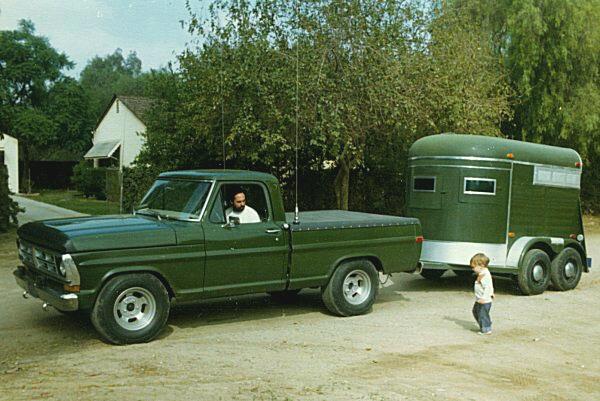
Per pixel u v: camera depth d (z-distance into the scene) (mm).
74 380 5562
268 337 7352
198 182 7723
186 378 5695
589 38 20812
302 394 5363
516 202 10766
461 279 12328
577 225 11750
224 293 7566
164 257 7012
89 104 52125
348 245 8516
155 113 17438
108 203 24359
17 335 7156
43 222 7453
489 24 21906
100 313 6629
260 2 14281
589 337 8008
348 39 14016
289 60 13617
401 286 11430
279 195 8102
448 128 15766
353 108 13750
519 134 22672
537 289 10883
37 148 51031
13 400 5012
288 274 8062
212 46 14445
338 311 8516
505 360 6785
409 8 15055
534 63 20859
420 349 7059
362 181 19000
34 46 49125
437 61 15102
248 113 13617
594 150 24031
